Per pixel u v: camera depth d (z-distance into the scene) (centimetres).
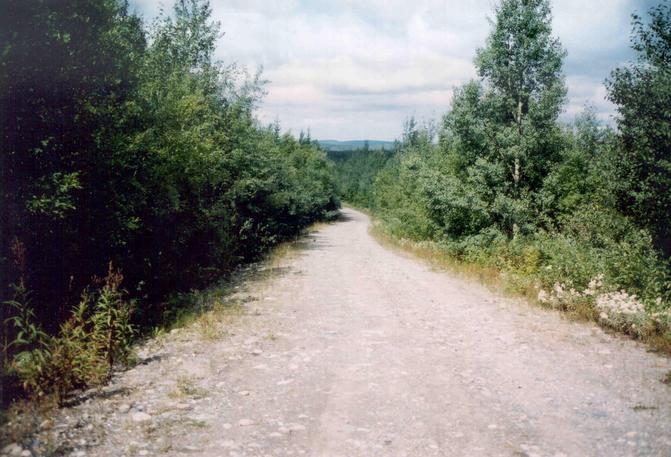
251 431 457
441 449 427
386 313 995
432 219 2150
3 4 622
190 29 1650
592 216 1323
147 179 929
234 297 1152
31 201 648
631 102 1093
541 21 1723
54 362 517
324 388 575
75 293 790
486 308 1039
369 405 526
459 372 636
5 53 606
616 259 1020
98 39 774
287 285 1339
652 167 1089
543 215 1770
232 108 1698
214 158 1295
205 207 1416
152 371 618
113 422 462
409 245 2519
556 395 557
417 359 691
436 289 1288
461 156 1964
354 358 693
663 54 1074
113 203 817
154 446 419
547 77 1784
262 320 912
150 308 990
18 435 415
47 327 729
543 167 1831
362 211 8719
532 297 1105
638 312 796
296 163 3969
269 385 580
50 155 719
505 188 1823
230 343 757
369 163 9438
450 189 1884
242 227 1820
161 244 1083
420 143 3316
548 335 816
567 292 998
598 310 893
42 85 685
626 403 532
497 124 1839
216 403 521
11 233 666
